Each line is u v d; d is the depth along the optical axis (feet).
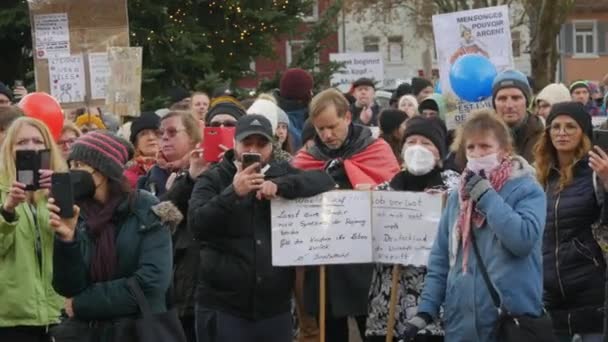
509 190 24.27
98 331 24.00
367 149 31.04
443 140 29.60
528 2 98.32
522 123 32.58
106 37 48.39
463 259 24.40
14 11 77.71
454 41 44.37
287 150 36.37
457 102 41.47
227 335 27.30
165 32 80.07
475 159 24.40
